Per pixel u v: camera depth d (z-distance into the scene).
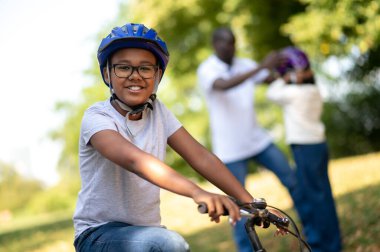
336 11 8.16
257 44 13.27
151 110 2.64
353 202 6.64
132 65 2.53
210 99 5.52
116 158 2.27
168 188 2.13
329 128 14.84
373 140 14.77
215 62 5.54
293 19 9.16
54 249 7.85
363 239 5.39
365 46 8.20
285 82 5.23
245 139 5.41
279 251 5.61
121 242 2.39
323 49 8.76
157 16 13.23
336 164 11.03
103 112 2.54
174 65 15.54
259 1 12.05
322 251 5.09
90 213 2.59
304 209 5.24
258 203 2.23
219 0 13.20
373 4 7.71
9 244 8.76
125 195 2.57
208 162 2.61
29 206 22.19
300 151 5.12
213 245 6.51
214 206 1.99
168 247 2.30
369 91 14.39
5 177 25.86
